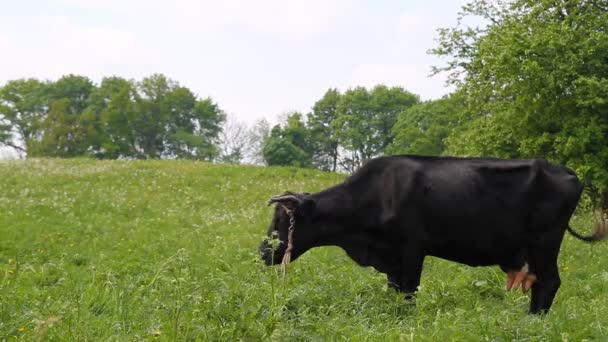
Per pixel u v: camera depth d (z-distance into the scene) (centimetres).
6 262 1412
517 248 959
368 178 1001
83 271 1249
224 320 755
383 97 8831
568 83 2034
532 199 941
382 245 999
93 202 2342
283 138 8881
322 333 750
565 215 948
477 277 1193
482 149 2364
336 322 791
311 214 999
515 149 2331
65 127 8512
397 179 968
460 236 952
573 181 949
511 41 2033
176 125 9862
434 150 7112
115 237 1705
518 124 2175
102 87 9662
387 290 964
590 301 1032
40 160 3975
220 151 10038
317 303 938
